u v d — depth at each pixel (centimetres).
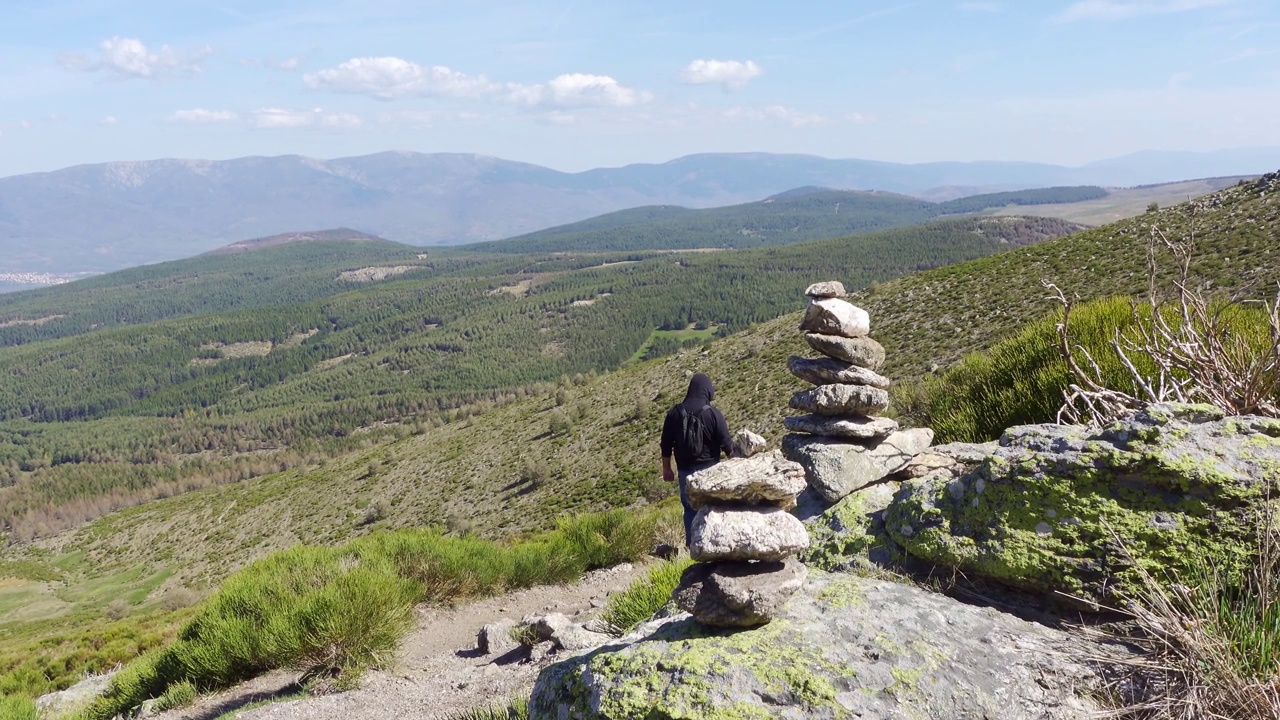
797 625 305
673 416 582
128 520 13875
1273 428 341
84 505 17100
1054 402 657
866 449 532
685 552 1148
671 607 430
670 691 271
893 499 450
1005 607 356
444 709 619
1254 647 269
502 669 719
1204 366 467
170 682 921
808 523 488
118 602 6669
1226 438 341
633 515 1462
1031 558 348
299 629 819
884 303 7038
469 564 1137
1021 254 6775
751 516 315
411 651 903
